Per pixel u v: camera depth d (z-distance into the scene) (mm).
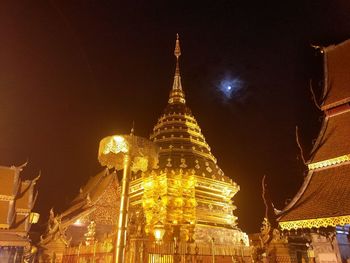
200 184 33625
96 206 38500
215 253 25078
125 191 12516
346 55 16625
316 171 14922
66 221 35844
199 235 29281
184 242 26109
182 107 42656
